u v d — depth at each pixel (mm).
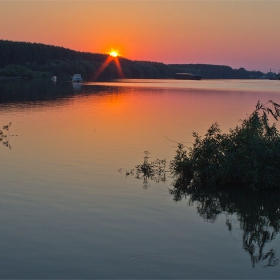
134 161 16609
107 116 30750
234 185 14203
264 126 15328
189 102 45156
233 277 8367
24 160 16266
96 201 12023
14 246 9195
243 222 11109
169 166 15875
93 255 8930
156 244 9547
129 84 95938
